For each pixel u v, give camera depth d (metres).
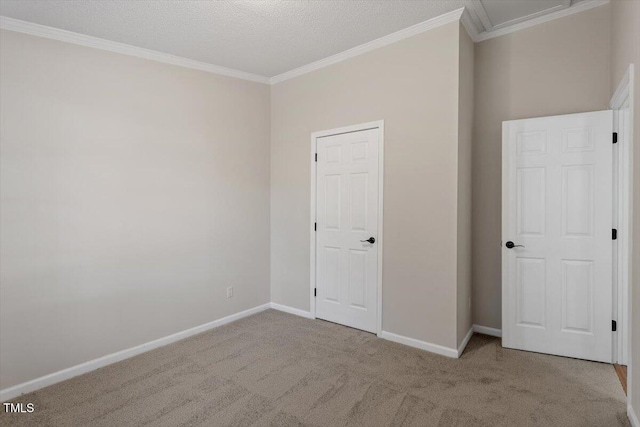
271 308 4.17
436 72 2.83
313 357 2.84
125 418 2.09
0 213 2.38
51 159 2.59
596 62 2.70
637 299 1.87
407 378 2.47
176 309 3.30
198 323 3.47
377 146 3.21
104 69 2.86
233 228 3.78
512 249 2.92
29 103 2.50
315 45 3.18
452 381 2.42
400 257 3.07
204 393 2.34
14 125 2.43
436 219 2.85
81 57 2.74
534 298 2.85
